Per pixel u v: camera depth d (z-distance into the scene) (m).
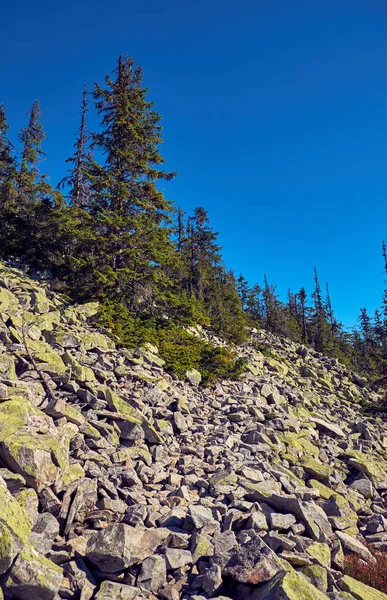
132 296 19.23
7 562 4.18
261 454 11.20
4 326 11.50
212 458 9.89
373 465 13.02
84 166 28.11
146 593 4.95
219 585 5.25
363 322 64.69
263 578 5.19
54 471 6.31
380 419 23.16
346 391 28.98
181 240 38.03
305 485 10.50
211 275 36.47
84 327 15.27
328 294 70.88
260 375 21.62
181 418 11.59
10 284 16.19
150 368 14.38
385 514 10.33
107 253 18.39
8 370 8.98
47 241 21.28
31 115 32.69
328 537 7.70
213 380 17.09
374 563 7.40
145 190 20.52
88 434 8.38
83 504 6.18
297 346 41.28
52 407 8.15
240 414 13.73
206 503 7.47
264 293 57.00
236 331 29.55
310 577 5.85
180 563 5.52
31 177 28.28
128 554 5.14
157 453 9.27
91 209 20.47
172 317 22.20
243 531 6.54
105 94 21.48
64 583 4.75
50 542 5.25
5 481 5.58
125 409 10.06
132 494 7.02
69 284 19.80
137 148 21.77
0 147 30.19
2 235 21.81
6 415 6.78
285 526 7.05
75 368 10.73
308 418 16.92
